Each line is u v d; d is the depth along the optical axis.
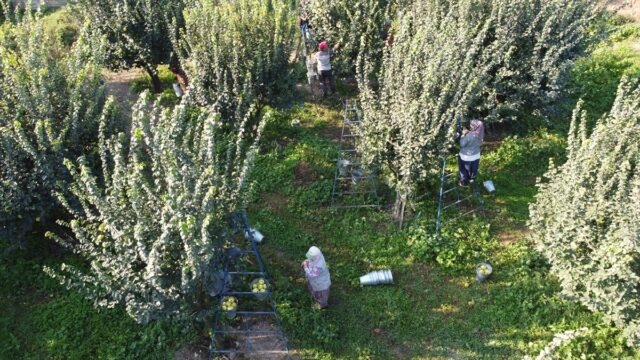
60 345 7.61
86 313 8.01
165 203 6.19
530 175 10.73
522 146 11.16
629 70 13.11
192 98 10.77
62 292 8.36
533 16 10.77
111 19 12.04
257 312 7.47
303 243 9.24
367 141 8.84
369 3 12.52
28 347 7.64
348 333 7.85
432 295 8.33
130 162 7.21
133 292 6.41
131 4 12.22
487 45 10.90
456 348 7.61
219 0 11.92
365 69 9.54
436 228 9.25
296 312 8.02
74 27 14.78
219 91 10.52
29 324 7.93
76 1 12.54
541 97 10.96
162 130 6.37
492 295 8.27
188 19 10.52
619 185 6.64
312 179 10.66
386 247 9.14
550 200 7.87
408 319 8.01
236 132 11.16
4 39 9.29
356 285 8.53
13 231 8.20
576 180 7.11
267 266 8.78
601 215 6.92
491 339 7.67
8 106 8.23
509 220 9.64
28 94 8.16
